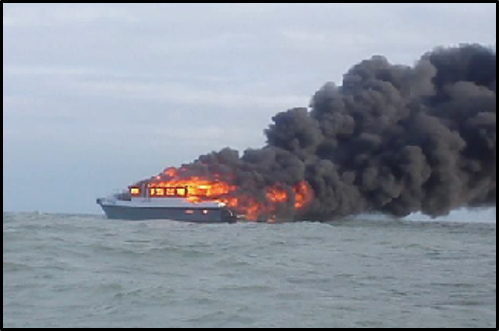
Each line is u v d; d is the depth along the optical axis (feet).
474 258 255.70
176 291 168.55
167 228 368.07
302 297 170.81
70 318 146.10
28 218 335.06
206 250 239.30
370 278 202.28
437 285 193.67
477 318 154.30
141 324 142.10
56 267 194.80
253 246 267.80
